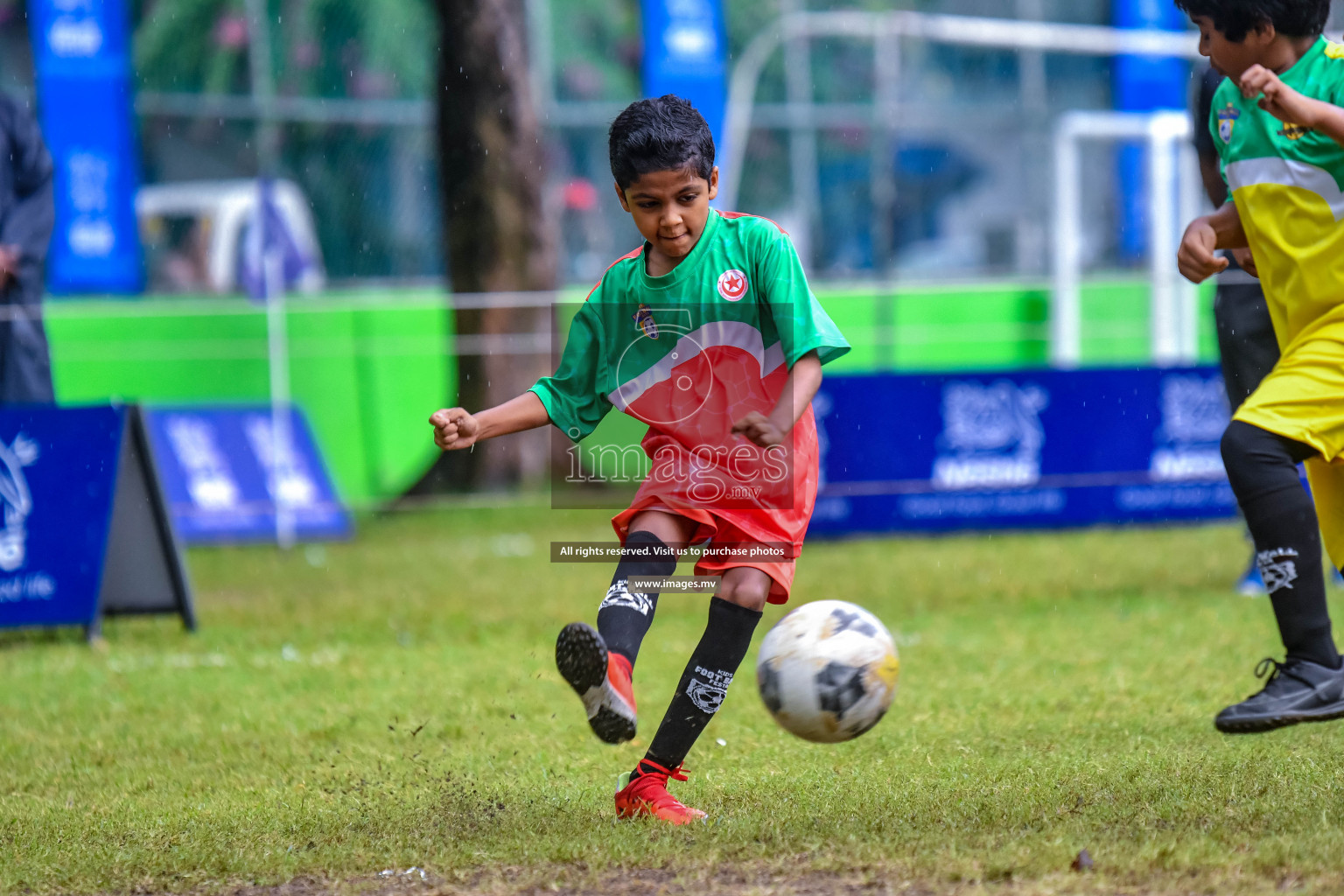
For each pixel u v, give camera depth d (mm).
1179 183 46219
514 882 9773
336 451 46344
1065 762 13086
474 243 43688
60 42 44062
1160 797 11461
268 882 10102
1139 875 9211
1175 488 34438
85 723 17484
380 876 10133
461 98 43281
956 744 14523
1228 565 28984
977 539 33938
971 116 53594
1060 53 57812
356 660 21422
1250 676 17844
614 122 11078
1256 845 9828
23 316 25734
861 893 9188
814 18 50781
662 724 11430
